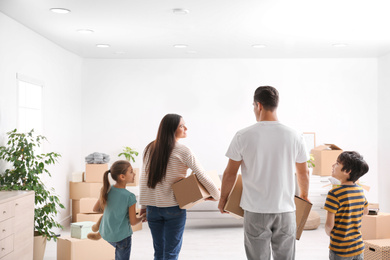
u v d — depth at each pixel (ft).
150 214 9.96
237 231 19.27
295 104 23.09
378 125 22.85
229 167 7.72
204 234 18.70
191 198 9.53
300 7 13.38
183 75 23.18
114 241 10.48
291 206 7.52
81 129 23.11
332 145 21.34
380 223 13.62
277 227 7.43
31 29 16.34
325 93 23.06
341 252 8.45
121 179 10.68
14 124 14.93
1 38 13.96
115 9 13.62
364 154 22.99
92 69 23.17
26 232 11.85
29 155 13.76
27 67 16.05
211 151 23.17
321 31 16.66
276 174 7.37
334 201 8.47
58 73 19.53
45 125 17.94
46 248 16.19
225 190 7.83
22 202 11.59
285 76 23.09
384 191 22.02
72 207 20.76
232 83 23.17
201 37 17.78
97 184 20.31
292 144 7.47
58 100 19.58
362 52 21.26
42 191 13.89
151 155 9.93
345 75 23.02
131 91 23.20
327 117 23.08
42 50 17.56
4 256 10.48
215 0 12.68
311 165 20.90
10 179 13.44
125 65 23.21
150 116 23.20
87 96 23.16
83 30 16.49
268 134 7.43
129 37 17.79
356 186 8.68
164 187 9.79
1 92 13.97
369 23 15.42
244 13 14.07
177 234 9.85
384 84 22.02
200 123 23.17
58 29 16.35
